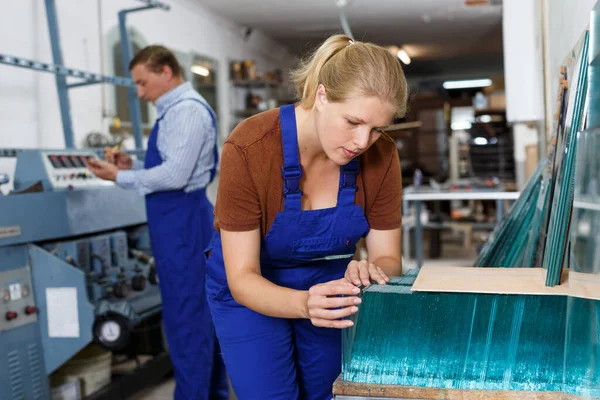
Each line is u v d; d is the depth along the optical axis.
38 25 3.97
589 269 0.96
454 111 12.64
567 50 1.71
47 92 4.04
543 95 2.55
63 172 2.73
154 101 2.70
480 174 8.76
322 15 7.32
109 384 2.87
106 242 2.77
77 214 2.64
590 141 0.95
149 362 3.16
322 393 1.68
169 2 5.87
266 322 1.51
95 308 2.54
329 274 1.59
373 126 1.16
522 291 1.03
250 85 7.57
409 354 1.10
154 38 5.56
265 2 6.61
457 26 8.27
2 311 2.34
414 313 1.09
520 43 3.20
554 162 1.49
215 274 1.57
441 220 6.74
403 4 6.93
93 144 4.32
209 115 2.67
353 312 1.11
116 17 4.90
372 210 1.52
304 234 1.43
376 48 1.18
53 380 2.72
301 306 1.22
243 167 1.34
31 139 3.89
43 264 2.51
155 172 2.56
